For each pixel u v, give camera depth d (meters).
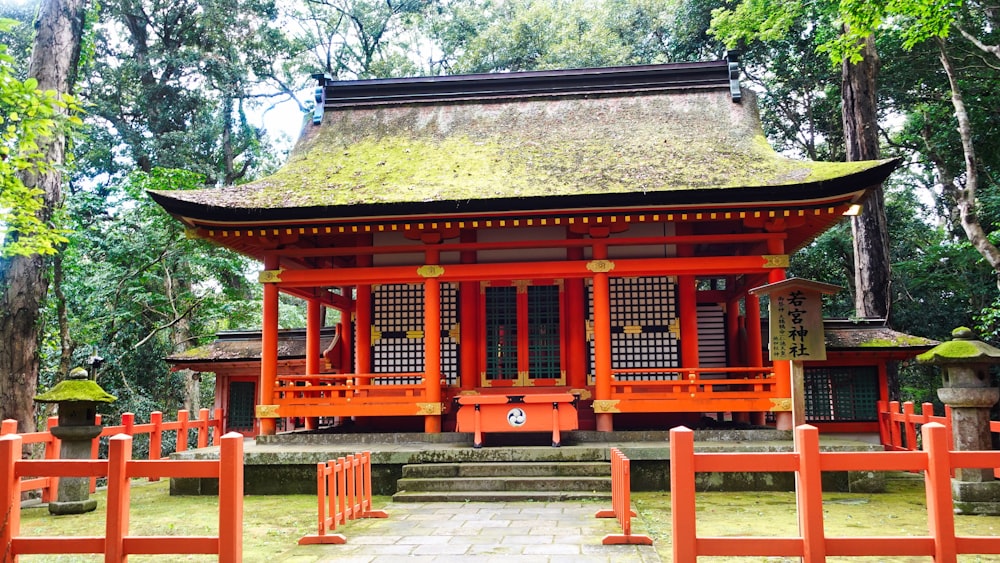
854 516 9.42
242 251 15.27
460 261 15.32
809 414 16.03
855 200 12.52
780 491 11.52
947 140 23.58
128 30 32.72
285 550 7.66
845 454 5.54
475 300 15.83
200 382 28.86
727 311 17.06
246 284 28.73
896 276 25.20
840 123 28.34
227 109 32.84
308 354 15.63
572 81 17.44
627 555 7.11
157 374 24.31
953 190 23.72
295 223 13.23
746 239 13.41
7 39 28.70
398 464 11.96
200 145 32.09
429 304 13.78
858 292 19.78
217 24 31.11
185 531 9.14
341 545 7.79
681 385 13.49
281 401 13.73
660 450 11.75
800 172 13.07
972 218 16.88
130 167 31.53
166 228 22.27
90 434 11.05
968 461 5.45
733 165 13.86
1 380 12.95
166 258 23.38
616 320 15.61
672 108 16.42
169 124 32.03
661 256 14.77
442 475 11.62
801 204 12.53
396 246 14.14
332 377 14.02
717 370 13.22
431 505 10.41
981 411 9.70
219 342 18.61
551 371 15.56
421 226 13.43
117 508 5.88
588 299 15.69
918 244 28.33
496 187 13.57
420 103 17.52
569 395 12.40
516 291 15.87
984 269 23.61
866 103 19.47
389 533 8.39
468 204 12.77
